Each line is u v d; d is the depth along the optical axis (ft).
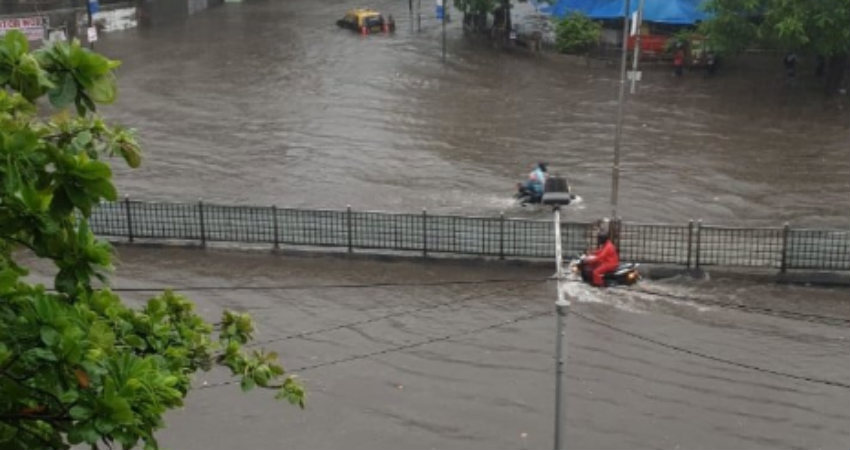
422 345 65.82
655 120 133.80
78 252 19.66
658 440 53.98
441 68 170.30
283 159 114.93
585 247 78.79
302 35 206.69
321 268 80.53
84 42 195.93
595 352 64.39
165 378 18.15
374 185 104.37
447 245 80.79
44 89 18.08
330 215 81.97
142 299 74.08
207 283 77.46
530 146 120.26
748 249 77.20
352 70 169.07
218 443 54.19
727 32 153.28
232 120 134.31
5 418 18.02
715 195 100.53
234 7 257.55
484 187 103.40
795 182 105.40
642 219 92.84
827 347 64.90
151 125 131.13
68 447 19.40
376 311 71.72
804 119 134.51
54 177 17.78
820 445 53.36
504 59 178.29
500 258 79.97
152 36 207.31
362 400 58.65
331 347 65.72
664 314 70.38
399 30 211.00
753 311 70.90
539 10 220.02
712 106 142.31
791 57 156.56
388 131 127.95
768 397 58.39
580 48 176.04
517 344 65.67
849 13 141.79
